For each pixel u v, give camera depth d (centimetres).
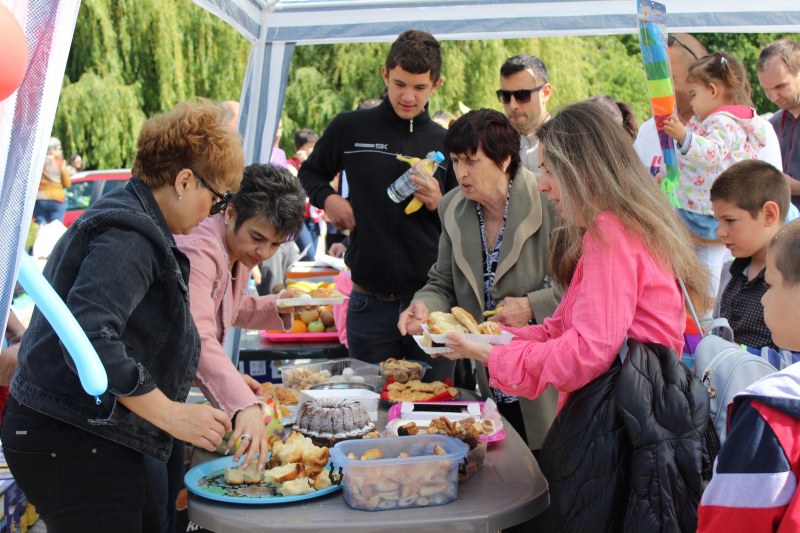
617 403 176
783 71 434
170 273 176
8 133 133
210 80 1463
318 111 1525
